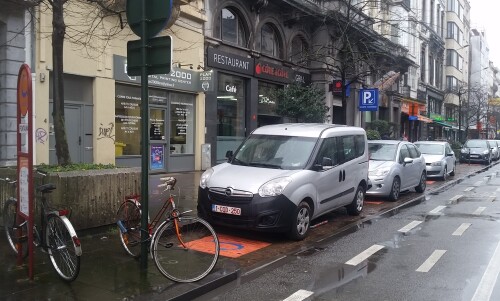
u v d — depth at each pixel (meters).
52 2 6.96
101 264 5.80
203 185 7.97
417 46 42.25
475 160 29.48
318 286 5.50
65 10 10.79
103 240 6.84
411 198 13.38
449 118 51.25
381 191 12.06
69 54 11.76
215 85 17.44
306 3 22.31
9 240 6.05
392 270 6.15
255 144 9.03
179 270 5.57
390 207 11.63
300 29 23.14
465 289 5.38
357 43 20.78
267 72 20.19
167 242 5.70
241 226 7.47
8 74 10.72
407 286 5.49
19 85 5.23
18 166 5.37
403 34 36.00
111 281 5.21
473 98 54.56
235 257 6.75
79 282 5.14
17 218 5.70
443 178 18.75
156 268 5.69
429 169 18.36
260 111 20.48
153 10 5.42
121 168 7.42
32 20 9.92
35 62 11.06
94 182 6.92
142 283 5.17
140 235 5.76
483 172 23.88
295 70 22.53
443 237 8.16
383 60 29.69
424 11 43.72
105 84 12.82
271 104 21.09
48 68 11.27
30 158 5.04
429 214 10.61
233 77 18.77
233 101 18.88
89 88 12.59
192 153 16.73
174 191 11.39
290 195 7.56
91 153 12.68
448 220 9.84
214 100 17.42
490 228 8.95
